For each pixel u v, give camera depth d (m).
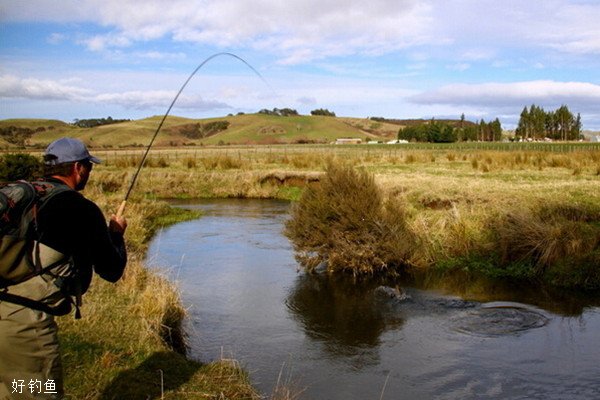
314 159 34.22
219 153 52.19
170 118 188.88
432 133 119.75
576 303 9.58
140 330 6.81
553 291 10.38
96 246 3.37
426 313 9.09
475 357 7.18
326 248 12.16
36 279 3.23
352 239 11.95
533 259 11.82
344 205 11.98
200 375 5.84
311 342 7.81
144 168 33.41
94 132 151.62
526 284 10.88
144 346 6.32
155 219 19.20
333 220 12.23
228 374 6.04
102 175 28.08
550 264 11.38
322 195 12.34
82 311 7.24
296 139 138.00
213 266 12.51
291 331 8.27
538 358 7.10
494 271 11.68
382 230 11.85
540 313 8.98
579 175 22.47
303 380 6.54
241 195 27.17
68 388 5.05
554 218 12.64
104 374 5.43
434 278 11.40
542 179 21.22
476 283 10.98
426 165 31.05
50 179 3.47
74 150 3.50
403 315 9.01
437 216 14.11
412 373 6.74
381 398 6.09
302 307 9.47
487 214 13.52
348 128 161.88
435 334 8.08
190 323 8.44
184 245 14.97
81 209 3.33
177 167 34.44
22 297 3.23
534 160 28.62
